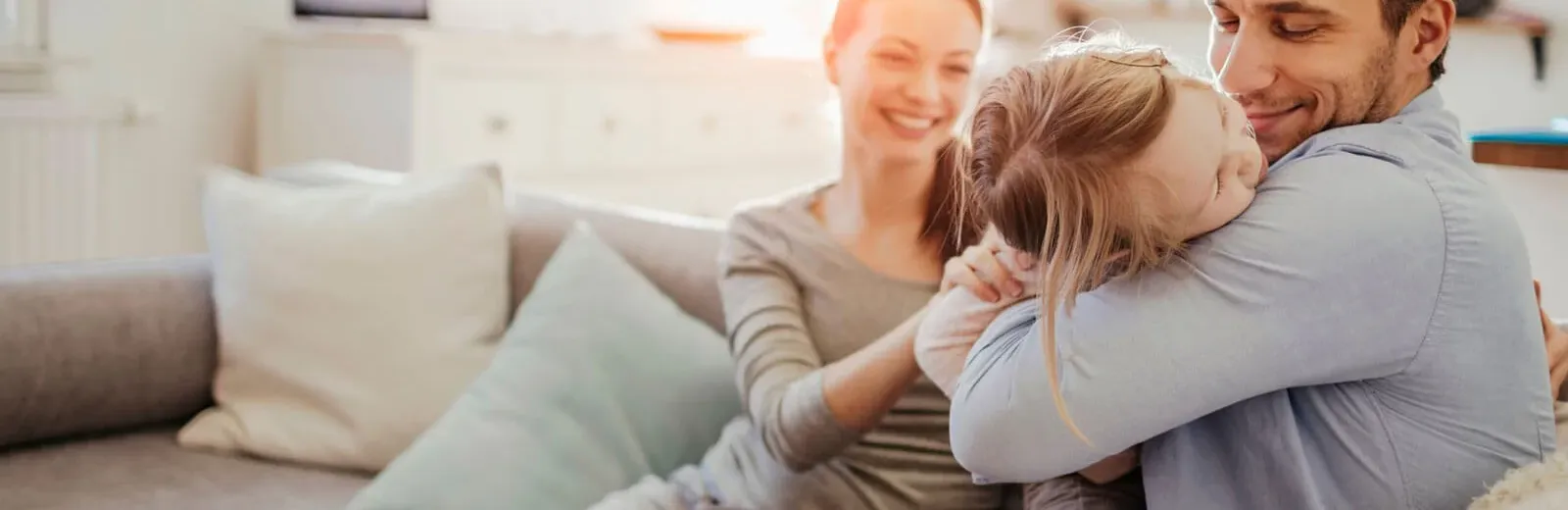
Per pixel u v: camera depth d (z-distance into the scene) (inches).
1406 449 33.0
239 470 61.8
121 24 107.7
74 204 102.6
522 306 61.1
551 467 53.1
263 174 116.3
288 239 65.6
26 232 99.2
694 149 129.3
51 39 103.3
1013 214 32.9
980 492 49.2
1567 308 76.7
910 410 49.2
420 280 65.1
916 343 39.1
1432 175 32.1
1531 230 78.7
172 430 67.5
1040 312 31.9
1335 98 33.5
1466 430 33.0
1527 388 33.9
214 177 69.8
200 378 67.3
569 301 59.4
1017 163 32.3
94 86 106.3
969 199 39.1
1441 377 32.4
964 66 47.8
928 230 49.0
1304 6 33.1
